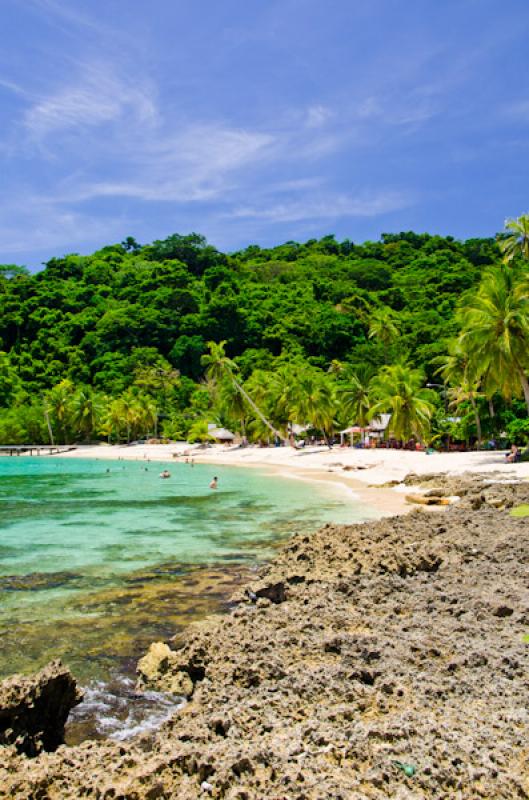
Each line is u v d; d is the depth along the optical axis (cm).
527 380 4144
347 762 557
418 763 547
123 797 514
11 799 515
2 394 11625
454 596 1108
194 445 9319
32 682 686
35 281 16138
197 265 18625
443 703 678
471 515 2005
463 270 14850
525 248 4553
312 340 12650
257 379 8656
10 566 1661
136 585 1436
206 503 3141
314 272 17038
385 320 10906
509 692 696
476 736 589
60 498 3506
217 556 1766
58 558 1769
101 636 1079
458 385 6675
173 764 558
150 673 873
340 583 1209
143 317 13688
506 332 3919
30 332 14312
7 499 3466
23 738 645
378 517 2505
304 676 765
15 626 1138
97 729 750
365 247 19900
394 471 4384
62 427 11138
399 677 749
